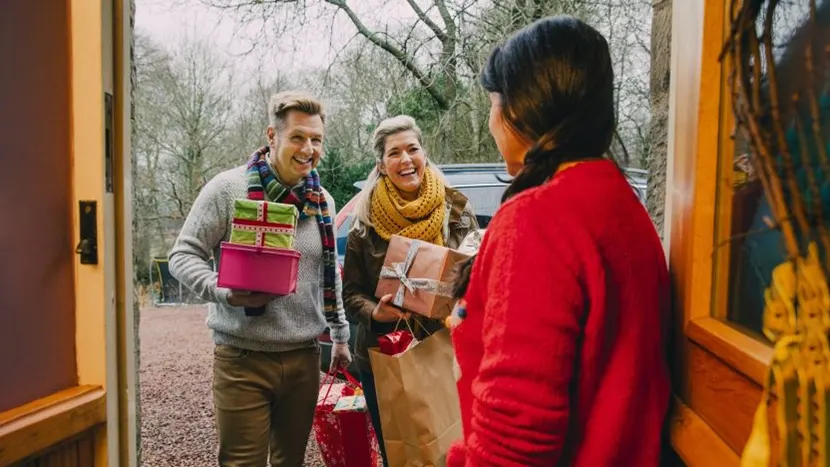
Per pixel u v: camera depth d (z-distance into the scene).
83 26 1.09
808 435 0.53
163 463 3.31
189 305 8.98
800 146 0.62
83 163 1.10
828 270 0.54
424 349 1.72
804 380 0.53
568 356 0.75
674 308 0.96
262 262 1.70
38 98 1.06
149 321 7.46
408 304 1.88
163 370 5.18
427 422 1.68
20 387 1.04
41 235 1.07
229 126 10.30
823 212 0.57
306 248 1.97
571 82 0.82
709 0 0.83
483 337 0.80
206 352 5.83
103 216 1.10
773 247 0.72
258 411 1.89
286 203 1.93
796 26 0.65
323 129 1.99
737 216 0.82
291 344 1.92
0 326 1.01
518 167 0.93
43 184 1.07
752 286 0.78
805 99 0.63
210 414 4.09
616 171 0.83
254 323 1.85
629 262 0.79
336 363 2.30
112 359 1.15
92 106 1.09
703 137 0.85
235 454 1.88
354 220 2.21
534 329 0.74
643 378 0.81
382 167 2.17
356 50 7.39
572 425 0.81
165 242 10.52
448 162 7.50
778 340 0.59
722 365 0.79
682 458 0.87
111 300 1.14
